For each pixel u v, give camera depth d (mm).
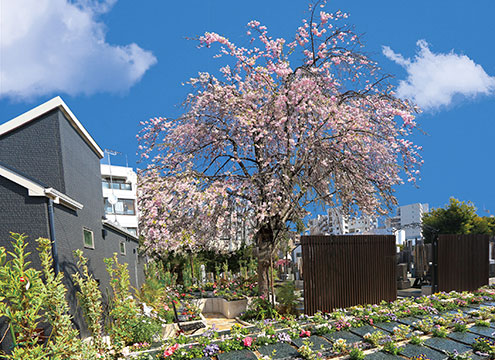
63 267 5406
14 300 3889
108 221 8148
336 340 5637
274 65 8477
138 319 6586
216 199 8109
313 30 8492
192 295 11266
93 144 7723
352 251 8055
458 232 24812
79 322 5660
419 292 12203
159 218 7938
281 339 5844
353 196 9930
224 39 8609
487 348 5184
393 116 8930
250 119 8438
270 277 8867
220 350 5410
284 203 8609
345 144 8828
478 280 11070
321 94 8344
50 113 6035
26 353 3777
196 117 9320
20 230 5035
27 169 5836
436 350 5301
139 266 13305
